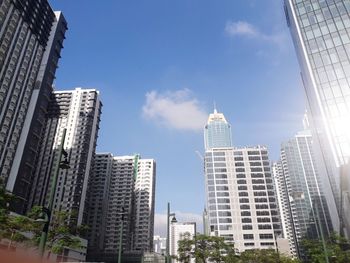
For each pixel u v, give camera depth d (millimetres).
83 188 139250
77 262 17828
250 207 152625
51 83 131250
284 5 94250
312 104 79625
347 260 43500
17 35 112125
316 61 68938
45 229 14484
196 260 56469
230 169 161375
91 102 157625
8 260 4152
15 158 106750
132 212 185000
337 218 84625
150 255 74812
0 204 34312
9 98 106188
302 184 172500
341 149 59000
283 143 189250
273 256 64000
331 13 73188
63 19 145250
